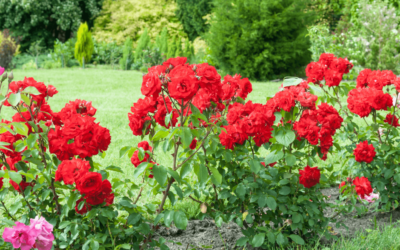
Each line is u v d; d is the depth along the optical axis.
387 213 3.12
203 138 2.24
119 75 15.17
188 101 1.98
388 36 11.85
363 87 3.14
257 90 10.38
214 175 2.06
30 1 22.14
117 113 7.51
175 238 2.76
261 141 2.21
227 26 13.44
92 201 1.86
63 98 9.46
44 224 1.81
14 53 18.69
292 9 13.04
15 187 2.07
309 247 2.45
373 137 3.14
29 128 2.09
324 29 12.50
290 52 13.17
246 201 2.50
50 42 25.38
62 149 1.86
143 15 25.28
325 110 2.34
